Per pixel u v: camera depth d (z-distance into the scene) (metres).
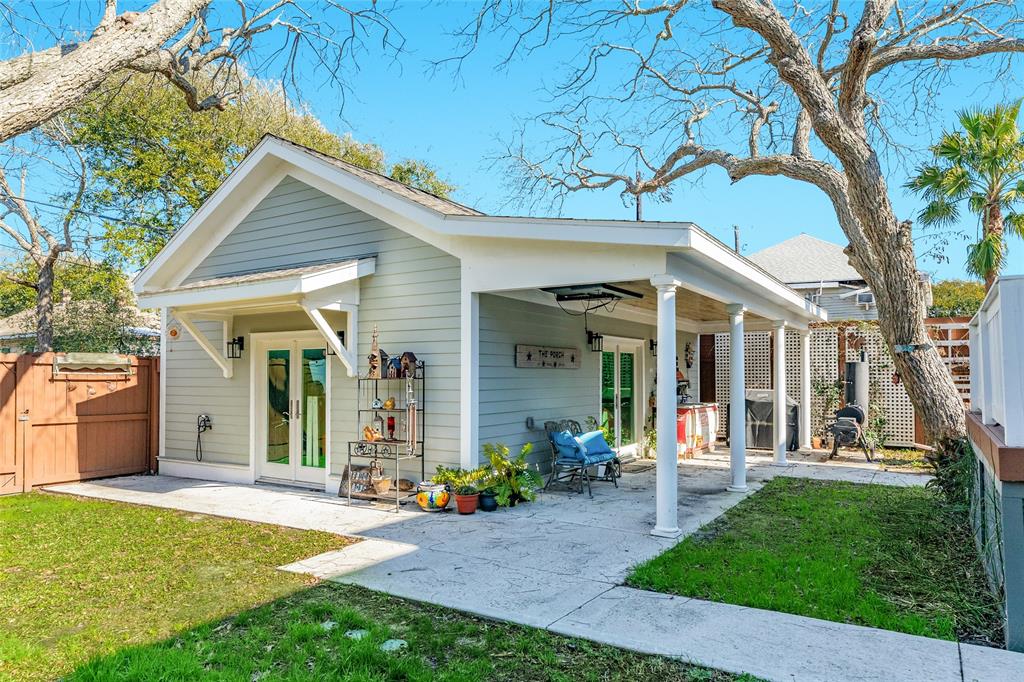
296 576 4.74
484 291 7.16
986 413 4.58
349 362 7.90
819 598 4.17
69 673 3.24
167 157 17.28
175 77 7.26
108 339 16.98
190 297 7.95
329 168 8.02
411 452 7.33
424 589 4.41
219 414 9.58
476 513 6.92
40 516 7.01
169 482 9.33
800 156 10.73
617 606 4.08
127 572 4.93
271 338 9.15
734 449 8.11
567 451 8.05
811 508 6.98
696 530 6.08
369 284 8.05
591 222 6.05
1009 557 3.38
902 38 10.50
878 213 8.28
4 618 4.00
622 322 11.25
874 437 11.92
